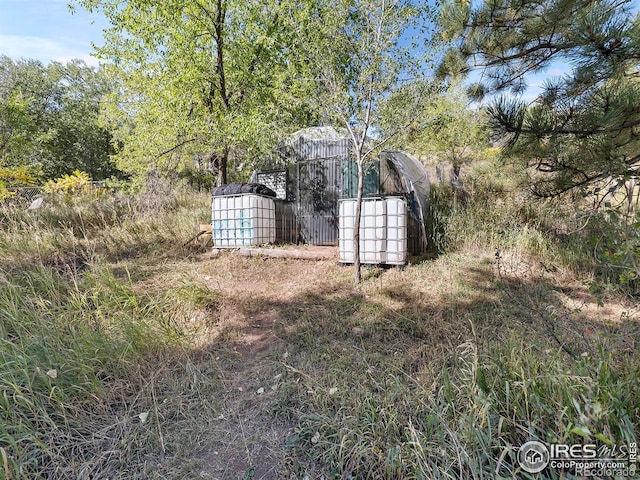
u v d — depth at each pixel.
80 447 1.60
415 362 2.28
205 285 3.89
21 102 12.79
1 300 2.59
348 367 2.24
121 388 2.04
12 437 1.42
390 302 3.54
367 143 4.30
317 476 1.44
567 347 1.76
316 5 4.06
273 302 3.73
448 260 4.84
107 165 20.86
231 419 1.85
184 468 1.49
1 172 10.34
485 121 3.20
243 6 7.12
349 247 5.02
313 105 4.11
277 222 7.07
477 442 1.31
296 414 1.84
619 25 2.10
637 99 2.26
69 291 3.08
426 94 3.94
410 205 5.77
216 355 2.59
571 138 2.74
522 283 3.72
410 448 1.41
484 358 1.94
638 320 2.59
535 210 5.28
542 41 3.15
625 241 1.94
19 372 1.85
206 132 6.64
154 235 6.47
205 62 7.07
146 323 2.74
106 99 7.82
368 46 3.76
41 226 5.86
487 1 3.28
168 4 6.66
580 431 1.11
